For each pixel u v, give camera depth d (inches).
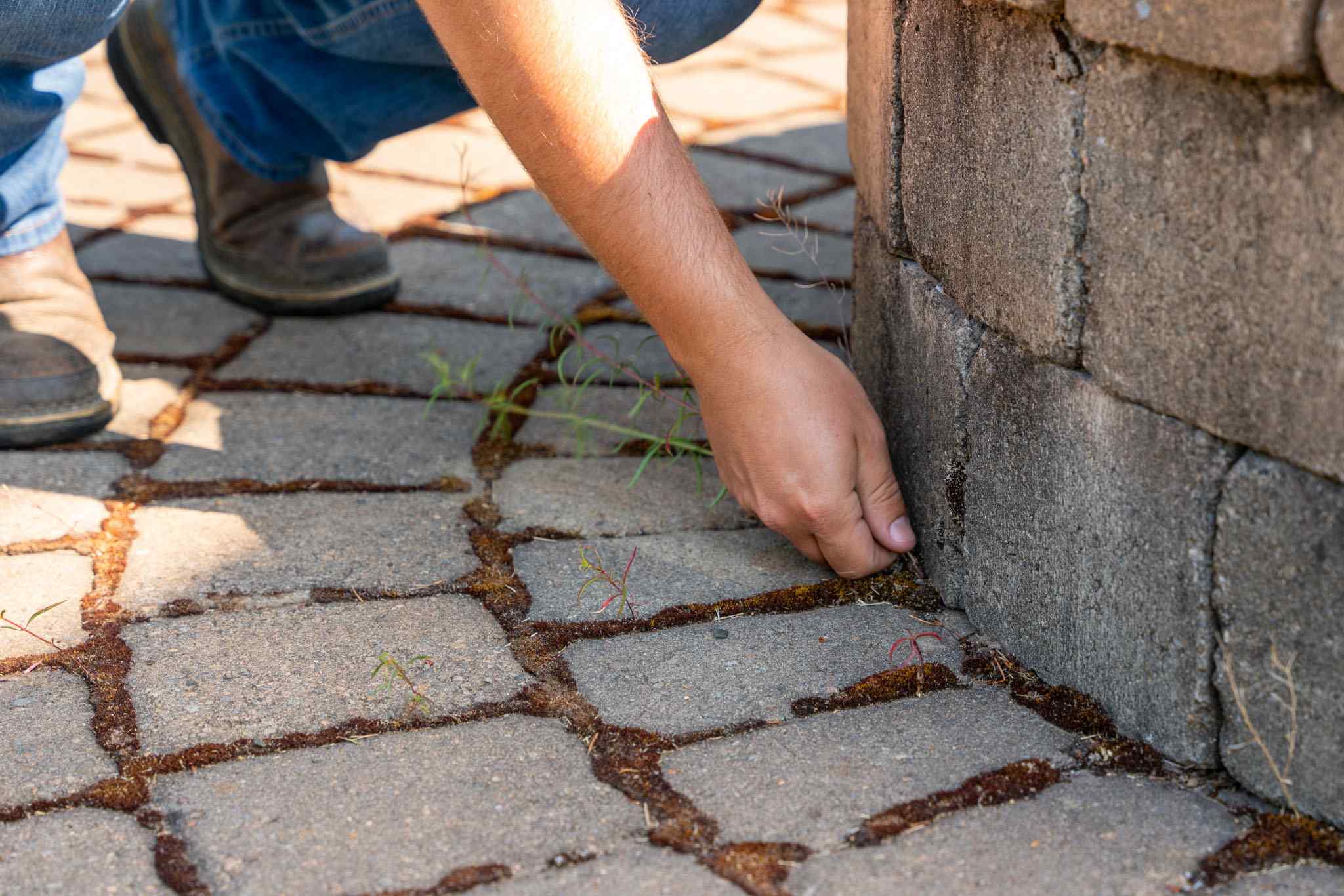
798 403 53.9
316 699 50.1
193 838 42.4
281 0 72.9
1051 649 50.6
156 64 85.8
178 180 115.5
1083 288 45.3
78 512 64.4
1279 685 41.1
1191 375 41.4
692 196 51.4
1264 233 37.7
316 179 88.6
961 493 54.6
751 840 41.8
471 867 40.8
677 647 53.5
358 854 41.5
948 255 53.1
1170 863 40.4
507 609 56.5
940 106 51.5
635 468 70.3
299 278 87.6
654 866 40.7
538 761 46.3
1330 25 33.7
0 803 44.4
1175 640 44.3
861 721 48.4
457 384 79.5
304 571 59.4
